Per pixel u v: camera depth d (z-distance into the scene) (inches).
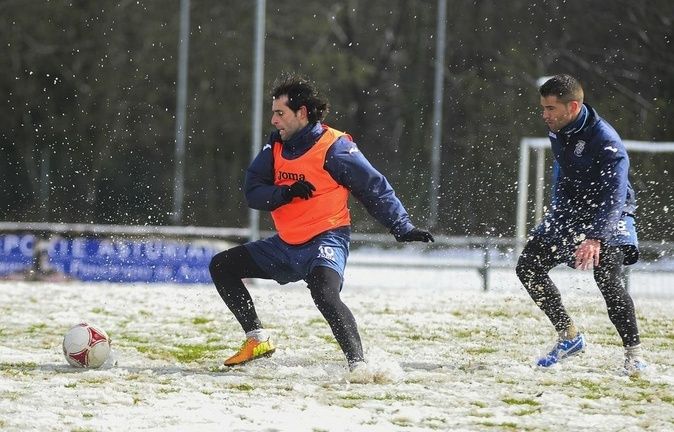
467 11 4133.9
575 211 803.4
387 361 795.4
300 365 822.5
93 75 4229.8
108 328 1047.6
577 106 775.7
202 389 709.9
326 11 4451.3
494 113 3937.0
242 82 4279.0
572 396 700.7
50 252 1804.9
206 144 4205.2
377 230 3314.5
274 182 765.9
